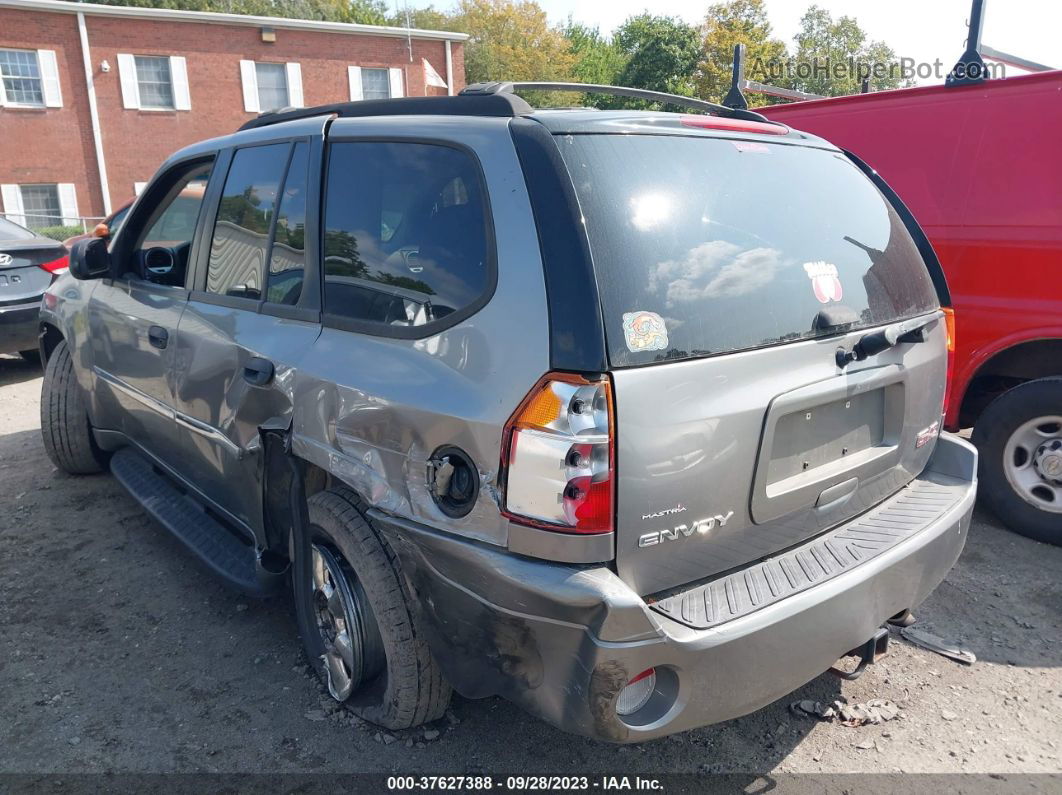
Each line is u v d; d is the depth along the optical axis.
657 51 33.31
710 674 2.05
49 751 2.73
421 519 2.24
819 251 2.55
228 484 3.30
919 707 2.98
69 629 3.47
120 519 4.55
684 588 2.20
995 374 4.41
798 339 2.34
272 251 3.02
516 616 2.04
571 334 1.97
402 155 2.56
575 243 2.03
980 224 4.27
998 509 4.35
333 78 26.09
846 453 2.59
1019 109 4.22
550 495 1.96
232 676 3.15
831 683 3.12
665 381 2.03
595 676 1.95
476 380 2.12
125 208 9.59
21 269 7.61
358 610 2.63
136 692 3.05
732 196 2.43
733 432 2.15
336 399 2.50
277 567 3.15
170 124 24.50
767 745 2.79
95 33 23.22
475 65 46.12
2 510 4.68
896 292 2.78
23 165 23.11
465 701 2.98
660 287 2.10
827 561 2.38
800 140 2.94
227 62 24.72
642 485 2.00
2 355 8.92
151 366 3.72
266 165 3.16
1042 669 3.20
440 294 2.31
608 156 2.24
